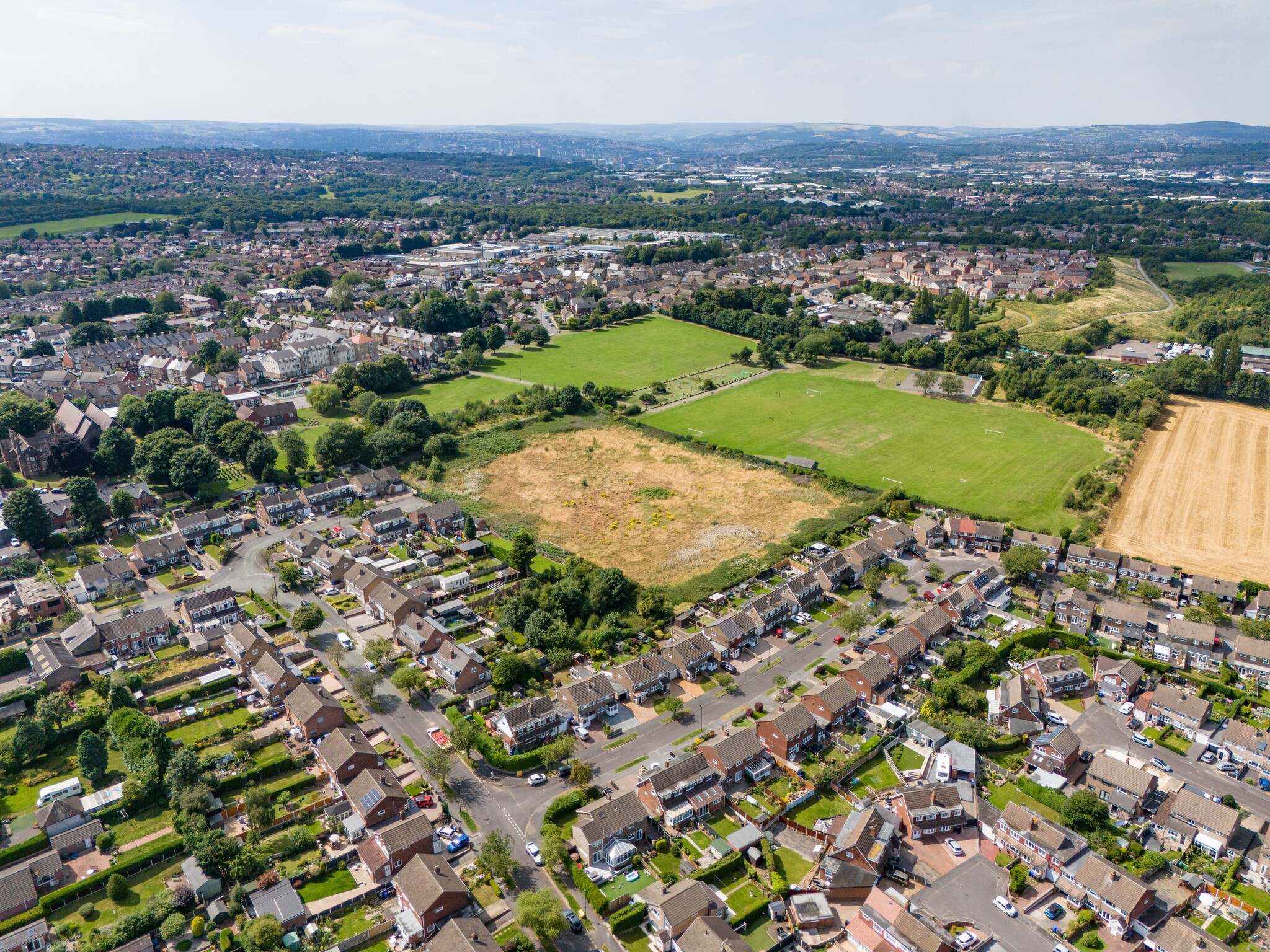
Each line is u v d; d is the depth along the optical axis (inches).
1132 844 5054.1
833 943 4468.5
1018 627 7465.6
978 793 5556.1
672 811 5221.5
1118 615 7332.7
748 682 6727.4
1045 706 6496.1
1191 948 4325.8
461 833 5118.1
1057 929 4547.2
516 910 4574.3
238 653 6688.0
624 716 6299.2
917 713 6323.8
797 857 5044.3
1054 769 5708.7
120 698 6097.4
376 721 6176.2
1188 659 6919.3
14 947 4242.1
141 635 6973.4
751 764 5698.8
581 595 7564.0
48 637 6983.3
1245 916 4616.1
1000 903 4685.0
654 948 4416.8
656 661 6643.7
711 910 4525.1
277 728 6077.8
